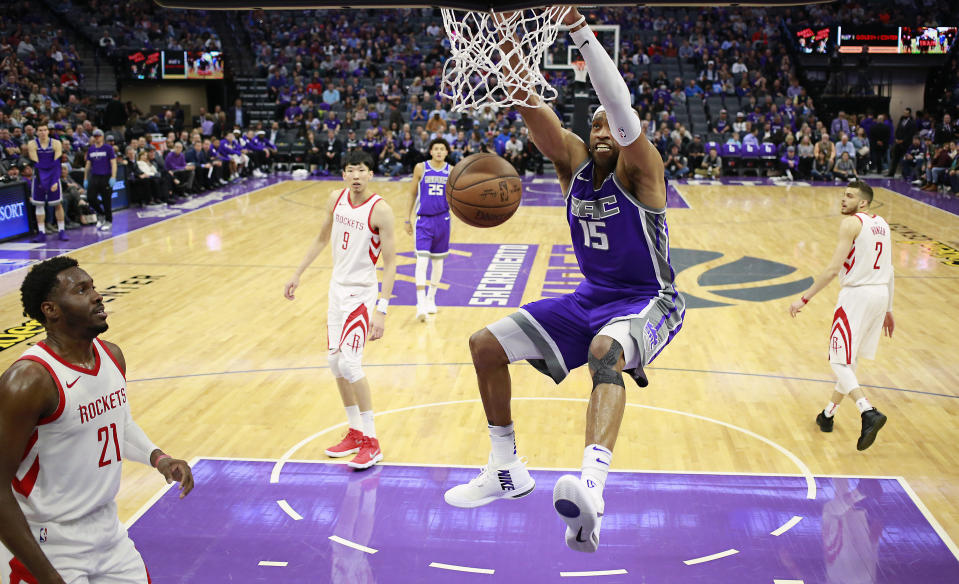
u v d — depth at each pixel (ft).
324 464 19.51
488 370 10.13
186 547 15.88
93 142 49.78
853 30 89.45
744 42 92.89
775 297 34.68
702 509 17.30
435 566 15.23
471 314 32.17
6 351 27.25
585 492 7.61
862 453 20.13
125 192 57.36
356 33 93.09
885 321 21.21
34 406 9.86
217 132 79.15
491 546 15.92
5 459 9.61
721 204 59.93
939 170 66.59
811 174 75.05
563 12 8.94
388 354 27.43
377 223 19.20
